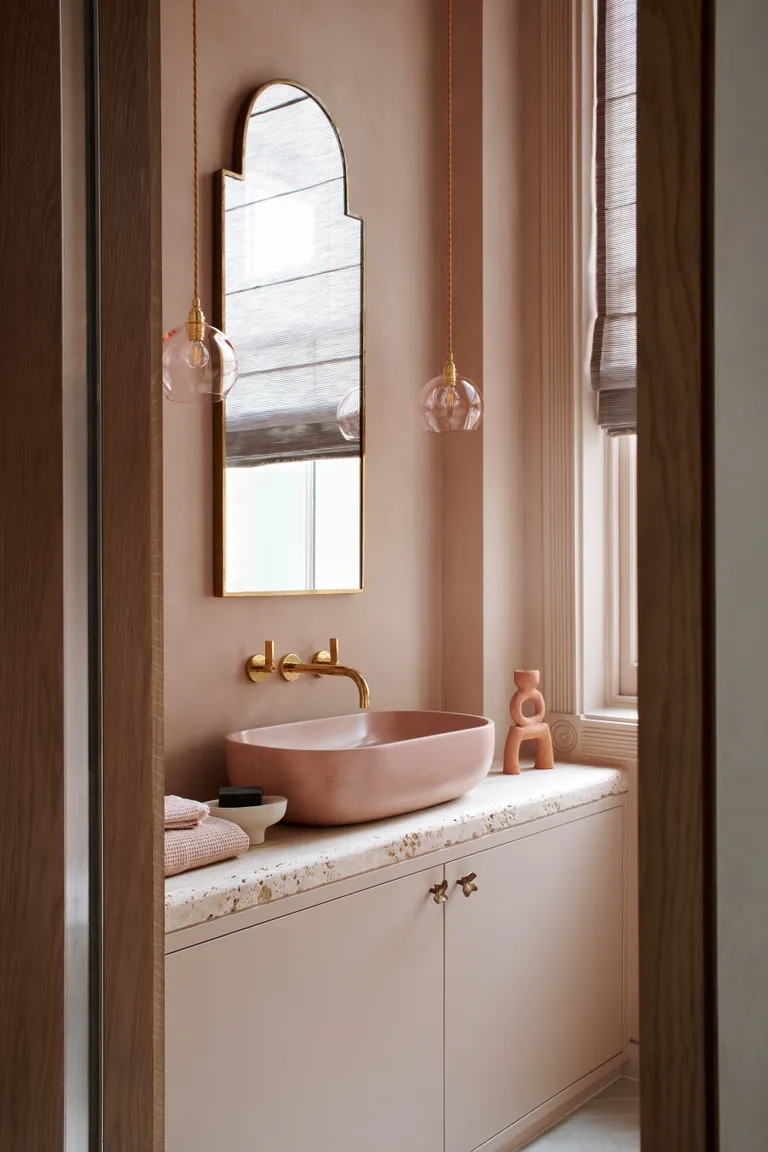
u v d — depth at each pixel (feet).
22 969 2.75
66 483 2.69
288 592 7.50
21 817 2.77
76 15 2.74
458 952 6.57
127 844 2.82
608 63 8.63
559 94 8.78
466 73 8.70
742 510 1.33
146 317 2.89
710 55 1.36
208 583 7.06
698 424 1.38
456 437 8.80
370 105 8.23
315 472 7.75
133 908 2.83
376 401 8.32
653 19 1.43
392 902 6.09
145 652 2.87
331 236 7.83
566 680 8.78
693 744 1.39
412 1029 6.22
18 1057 2.75
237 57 7.18
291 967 5.46
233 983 5.15
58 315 2.66
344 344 7.94
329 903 5.68
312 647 7.77
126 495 2.83
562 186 8.77
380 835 6.18
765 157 1.30
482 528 8.61
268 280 7.34
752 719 1.32
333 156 7.84
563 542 8.78
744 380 1.32
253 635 7.33
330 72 7.87
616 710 8.85
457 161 8.76
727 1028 1.34
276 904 5.38
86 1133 2.71
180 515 6.88
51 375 2.68
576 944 7.63
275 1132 5.34
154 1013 2.88
